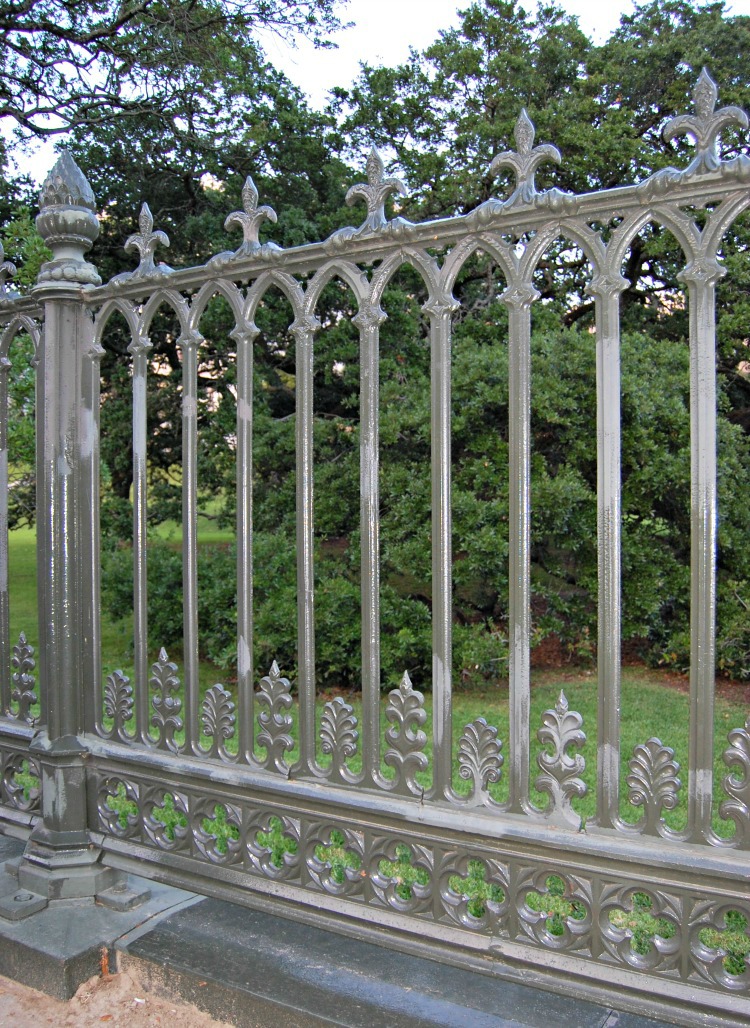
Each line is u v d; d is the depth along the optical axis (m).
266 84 9.40
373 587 1.82
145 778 2.20
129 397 7.84
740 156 1.38
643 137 8.26
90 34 8.70
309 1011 1.70
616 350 1.52
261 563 5.87
